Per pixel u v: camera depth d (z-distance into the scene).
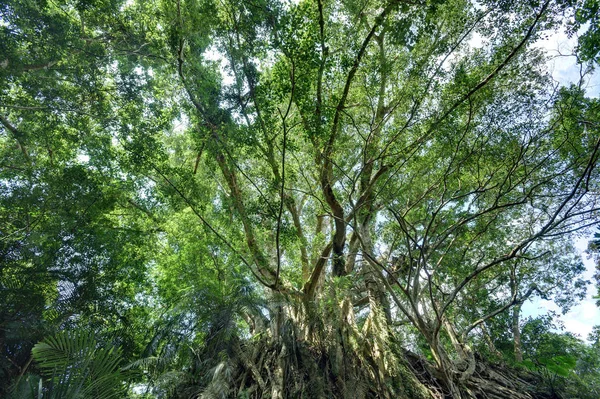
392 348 10.38
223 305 11.65
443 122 9.79
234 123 10.21
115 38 12.73
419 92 9.85
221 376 9.13
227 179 12.14
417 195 12.78
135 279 14.23
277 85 9.95
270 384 9.64
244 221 11.73
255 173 12.28
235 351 10.83
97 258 12.61
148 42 12.59
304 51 9.33
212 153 10.98
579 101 9.73
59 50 11.02
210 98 10.30
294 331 11.22
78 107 12.42
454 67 9.81
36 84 11.29
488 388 10.35
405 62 10.23
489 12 9.07
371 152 11.12
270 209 11.55
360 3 9.77
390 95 10.66
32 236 11.11
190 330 11.25
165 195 12.09
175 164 15.21
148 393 10.12
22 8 10.22
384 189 11.66
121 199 14.45
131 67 12.68
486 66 9.79
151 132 12.46
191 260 13.38
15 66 10.28
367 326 11.55
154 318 14.48
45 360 6.38
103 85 13.04
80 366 6.37
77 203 12.21
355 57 10.08
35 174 12.66
